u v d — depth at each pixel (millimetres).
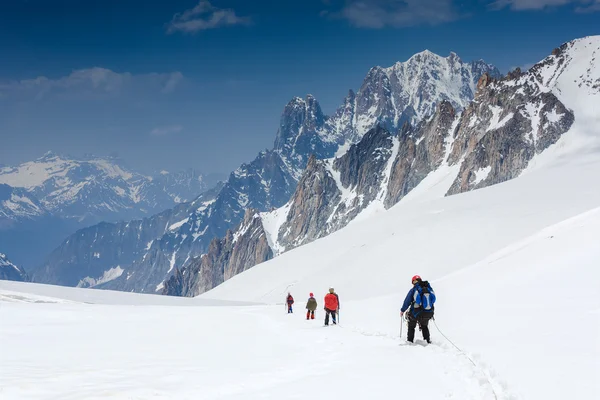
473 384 11867
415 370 13961
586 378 10438
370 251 117188
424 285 18844
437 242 105938
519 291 27734
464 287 39156
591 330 15047
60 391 12711
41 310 45844
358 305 43656
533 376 11266
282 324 33562
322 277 115688
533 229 95625
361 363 15680
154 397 12031
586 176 136875
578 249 36281
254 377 14484
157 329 31250
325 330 27859
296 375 14578
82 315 42875
